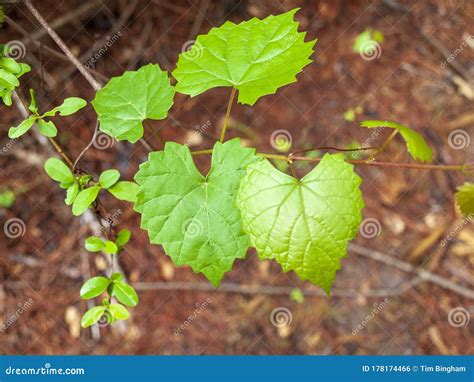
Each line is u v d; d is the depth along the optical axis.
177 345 0.81
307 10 1.02
